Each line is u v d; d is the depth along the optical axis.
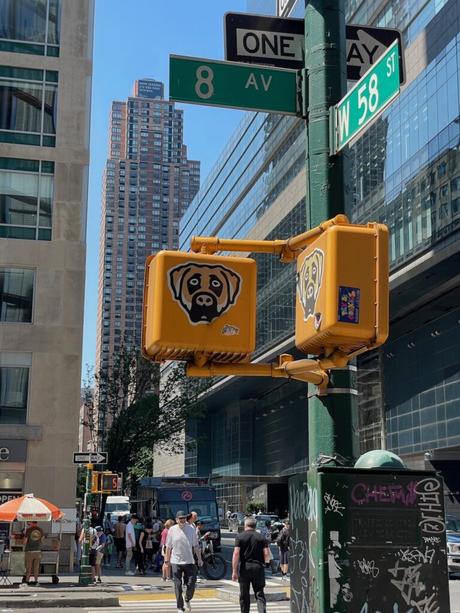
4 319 29.11
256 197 87.69
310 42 4.71
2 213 29.94
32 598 17.36
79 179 30.92
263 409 97.62
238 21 5.09
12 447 27.91
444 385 51.69
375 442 61.22
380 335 3.27
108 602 17.11
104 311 191.00
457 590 19.67
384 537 3.71
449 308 52.31
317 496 3.74
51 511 20.84
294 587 4.09
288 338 68.12
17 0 31.81
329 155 4.46
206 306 3.62
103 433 45.12
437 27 47.03
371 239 3.35
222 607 16.22
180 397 45.34
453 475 52.91
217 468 112.25
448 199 44.53
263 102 4.79
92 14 33.25
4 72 31.20
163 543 22.25
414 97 49.72
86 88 31.89
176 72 4.77
